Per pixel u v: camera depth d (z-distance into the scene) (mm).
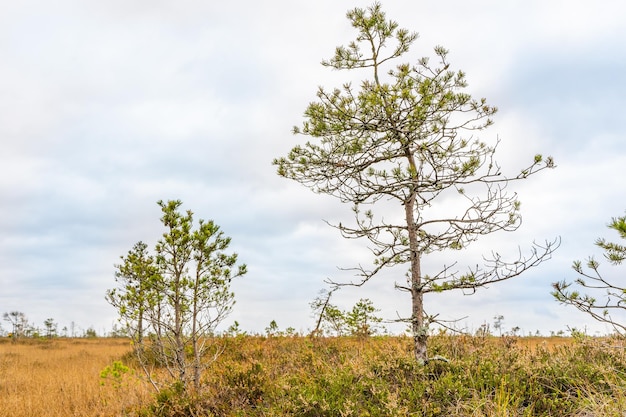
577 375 5875
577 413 5125
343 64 6770
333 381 6250
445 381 5754
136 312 7609
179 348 7730
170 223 7789
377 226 6617
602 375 5762
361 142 6711
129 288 7688
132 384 9297
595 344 6449
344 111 6320
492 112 6145
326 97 6430
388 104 6090
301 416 5633
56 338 32750
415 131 6289
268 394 6699
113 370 8703
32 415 8391
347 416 5293
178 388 7281
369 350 8516
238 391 6914
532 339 10836
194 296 7742
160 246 7719
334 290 6773
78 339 32000
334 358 8516
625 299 4559
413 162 6578
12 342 28109
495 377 5895
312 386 6230
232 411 6395
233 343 10695
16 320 34688
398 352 7395
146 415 6848
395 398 5367
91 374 12117
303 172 6812
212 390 7141
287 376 7348
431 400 5512
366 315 10875
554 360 6609
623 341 6344
